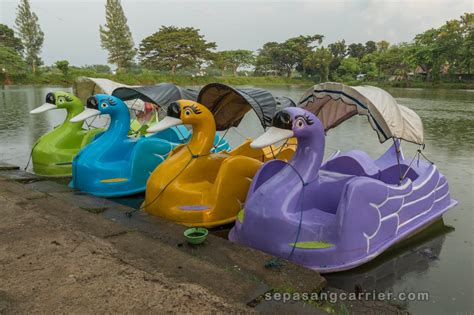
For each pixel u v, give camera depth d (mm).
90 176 6469
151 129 5383
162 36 48781
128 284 2865
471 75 51406
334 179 4559
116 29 48719
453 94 37625
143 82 44281
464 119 17938
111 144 6793
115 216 5207
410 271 4348
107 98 6887
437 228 5539
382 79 62406
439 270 4395
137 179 6738
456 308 3674
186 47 49625
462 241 5145
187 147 5648
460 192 7184
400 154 6027
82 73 45438
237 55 66625
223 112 6520
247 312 2582
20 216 4305
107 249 3506
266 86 55281
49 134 8109
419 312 3602
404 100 29453
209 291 2848
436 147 11516
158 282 2914
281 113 4340
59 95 8141
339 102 5484
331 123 6000
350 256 4074
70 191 6426
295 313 2773
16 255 3320
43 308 2537
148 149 6852
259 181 4676
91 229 4309
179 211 5168
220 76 60031
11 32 50750
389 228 4574
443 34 49688
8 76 42875
